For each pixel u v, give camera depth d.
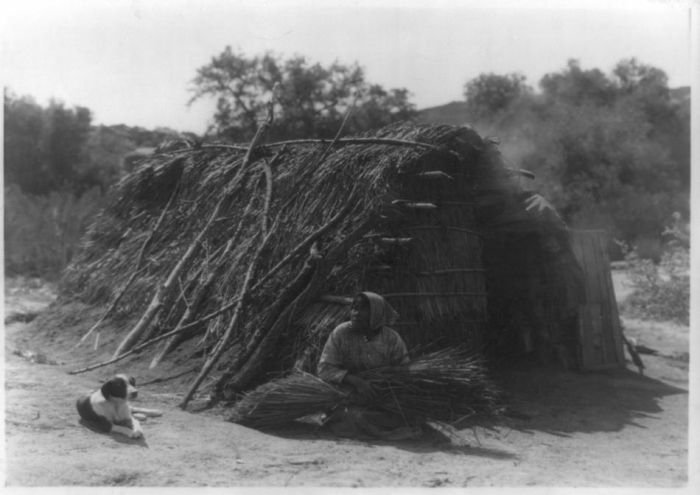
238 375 6.86
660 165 33.38
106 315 9.02
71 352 8.74
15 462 4.55
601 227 28.17
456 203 8.02
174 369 7.66
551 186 30.81
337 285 7.16
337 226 7.33
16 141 31.20
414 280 7.39
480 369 6.59
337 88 30.62
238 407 6.27
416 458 5.40
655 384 9.18
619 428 7.06
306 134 30.28
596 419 7.32
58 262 19.94
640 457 5.99
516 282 9.06
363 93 30.81
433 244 7.66
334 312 6.89
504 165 8.42
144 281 9.02
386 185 7.11
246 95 30.12
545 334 9.09
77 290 10.27
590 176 32.03
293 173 8.16
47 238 20.52
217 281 8.08
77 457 4.76
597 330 9.48
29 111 31.59
